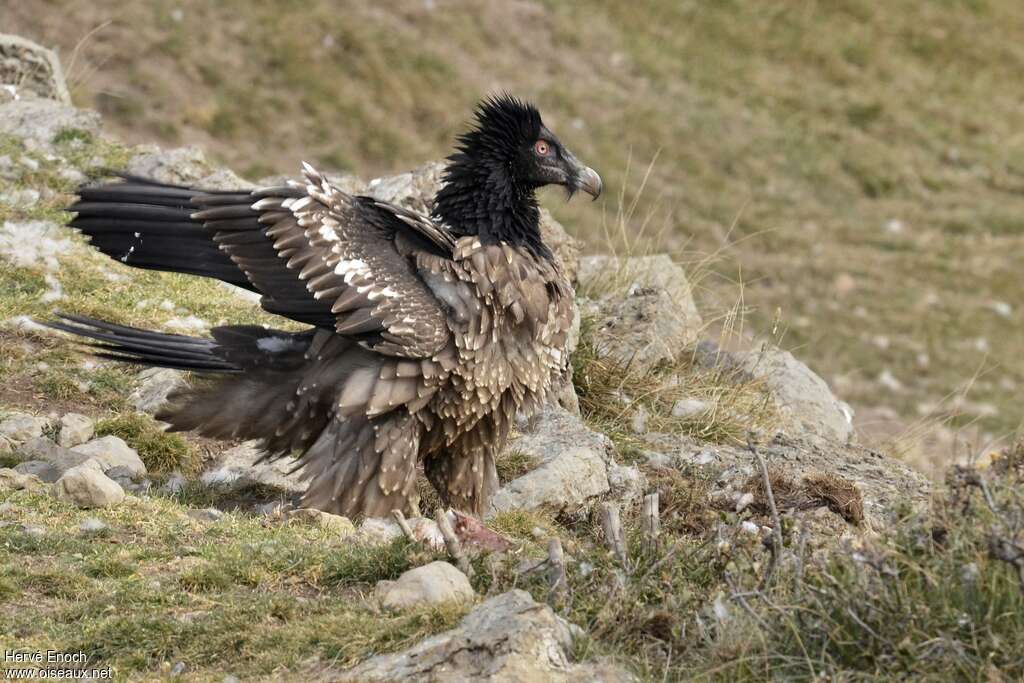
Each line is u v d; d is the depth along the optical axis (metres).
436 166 15.55
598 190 11.25
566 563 8.48
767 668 7.32
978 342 30.92
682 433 14.12
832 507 11.29
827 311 31.83
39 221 15.13
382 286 10.02
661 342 15.47
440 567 8.17
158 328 13.48
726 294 22.36
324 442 10.27
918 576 7.73
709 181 37.25
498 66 38.53
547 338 10.90
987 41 48.91
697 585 8.41
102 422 11.55
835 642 7.48
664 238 33.56
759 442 14.05
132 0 33.66
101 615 8.08
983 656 7.27
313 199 10.23
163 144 30.42
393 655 7.37
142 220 10.36
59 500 9.71
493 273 10.45
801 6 47.56
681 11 44.97
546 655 7.06
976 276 34.91
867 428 25.44
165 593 8.30
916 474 13.09
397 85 35.50
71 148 16.95
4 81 19.70
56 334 13.05
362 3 38.03
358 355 10.23
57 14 32.19
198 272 10.34
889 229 37.16
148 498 10.01
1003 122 44.84
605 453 12.11
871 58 46.03
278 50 34.66
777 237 35.44
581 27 41.56
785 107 42.19
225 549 8.96
